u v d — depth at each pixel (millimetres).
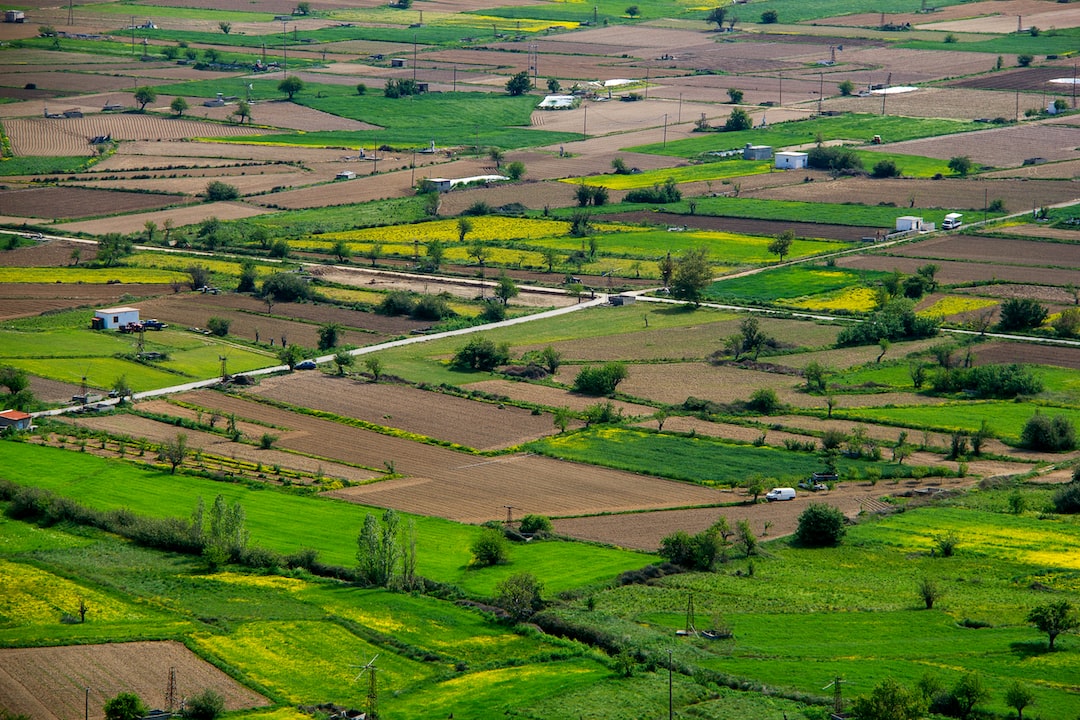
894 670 153000
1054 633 159000
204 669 155875
